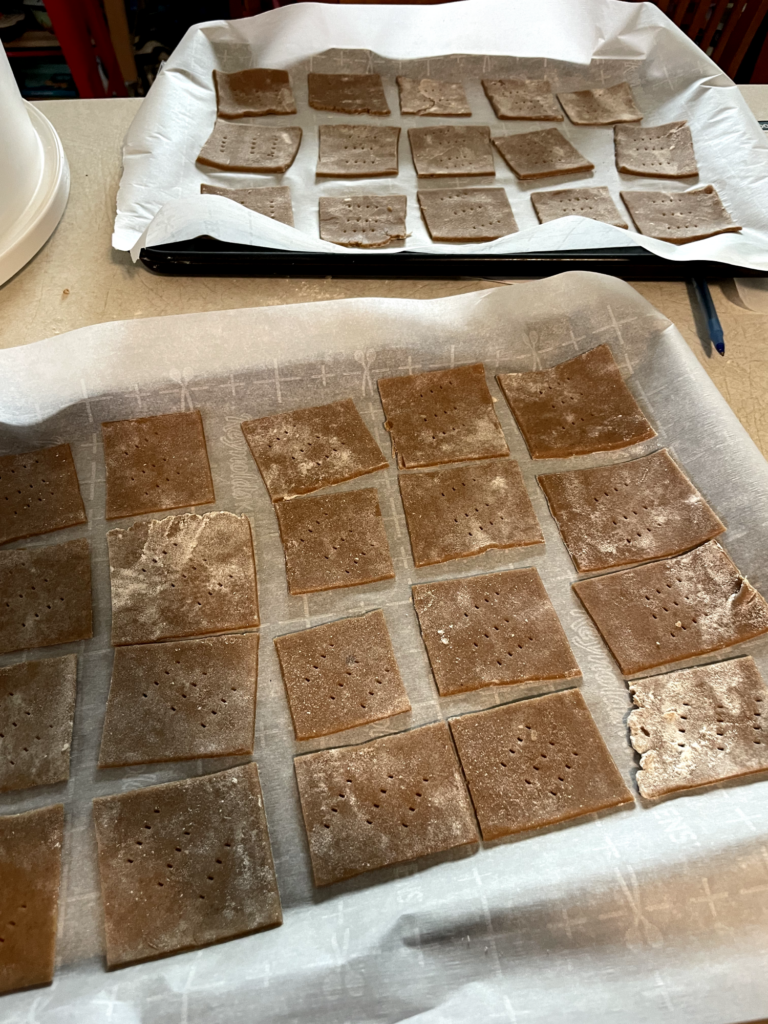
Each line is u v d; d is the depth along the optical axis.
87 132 0.56
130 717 0.33
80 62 0.69
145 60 0.82
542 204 0.52
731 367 0.44
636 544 0.38
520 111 0.59
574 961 0.27
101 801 0.31
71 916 0.29
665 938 0.27
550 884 0.28
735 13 0.68
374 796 0.31
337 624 0.36
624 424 0.41
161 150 0.52
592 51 0.62
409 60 0.62
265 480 0.40
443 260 0.46
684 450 0.40
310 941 0.27
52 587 0.36
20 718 0.33
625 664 0.34
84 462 0.41
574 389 0.43
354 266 0.47
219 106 0.57
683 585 0.36
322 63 0.62
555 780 0.31
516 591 0.37
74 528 0.39
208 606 0.36
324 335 0.43
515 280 0.47
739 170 0.53
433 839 0.30
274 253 0.46
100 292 0.46
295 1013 0.26
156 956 0.28
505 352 0.44
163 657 0.35
